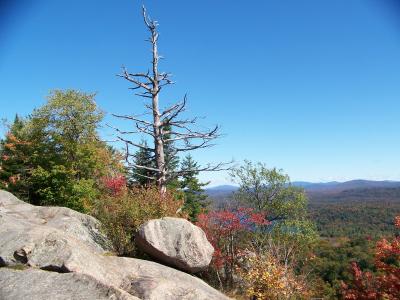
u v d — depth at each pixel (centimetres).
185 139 1686
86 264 725
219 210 1444
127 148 1611
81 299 584
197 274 1288
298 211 2058
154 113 1698
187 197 2938
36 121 1952
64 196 1781
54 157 1927
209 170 1647
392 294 1439
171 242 1010
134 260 883
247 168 2108
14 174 2294
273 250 1452
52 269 700
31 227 835
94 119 1978
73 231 1092
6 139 2381
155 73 1717
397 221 1580
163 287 729
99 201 1309
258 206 2048
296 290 1271
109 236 1141
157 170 1644
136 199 1215
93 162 1914
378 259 1507
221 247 1362
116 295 598
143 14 1697
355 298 1617
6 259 708
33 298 579
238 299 1180
